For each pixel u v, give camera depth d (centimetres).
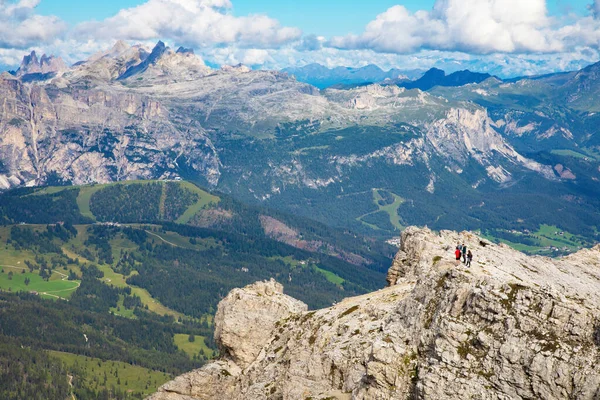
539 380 6988
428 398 7375
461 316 7788
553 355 7012
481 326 7594
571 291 8175
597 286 9356
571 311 7212
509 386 7100
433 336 7875
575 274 10106
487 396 7112
